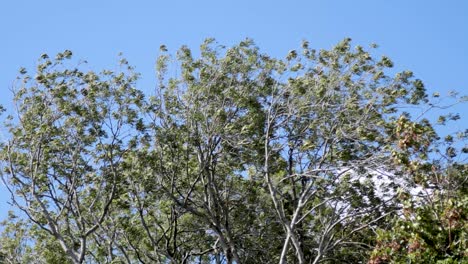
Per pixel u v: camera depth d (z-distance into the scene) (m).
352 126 28.20
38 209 29.45
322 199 28.70
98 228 30.55
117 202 29.55
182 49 30.12
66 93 29.27
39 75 29.28
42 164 29.20
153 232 31.66
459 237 20.38
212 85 29.62
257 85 29.84
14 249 31.72
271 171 29.52
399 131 21.59
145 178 29.03
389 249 20.70
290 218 30.41
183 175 29.97
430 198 20.86
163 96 29.83
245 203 30.73
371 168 25.95
